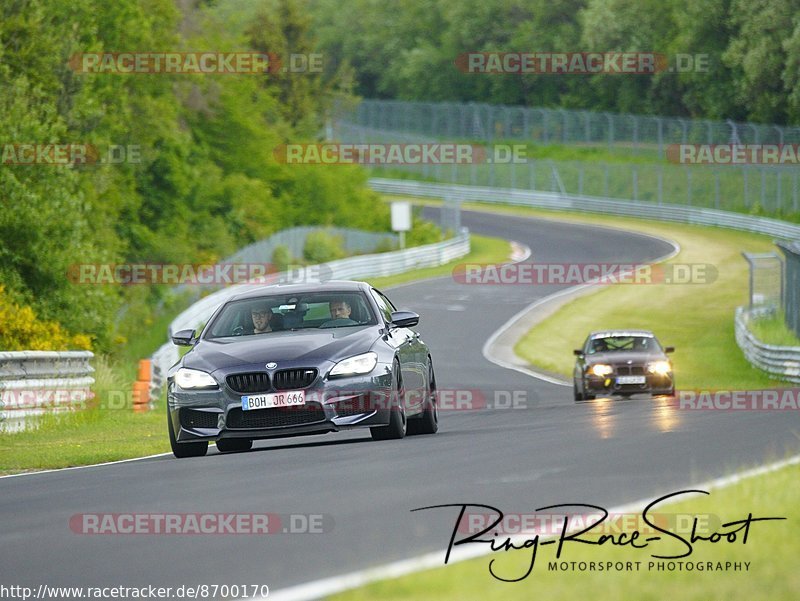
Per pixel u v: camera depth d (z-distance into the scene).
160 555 22.88
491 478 31.14
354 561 21.28
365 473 33.44
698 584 18.05
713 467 31.86
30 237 113.94
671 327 157.12
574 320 164.12
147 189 199.62
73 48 147.12
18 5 141.75
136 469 39.62
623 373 82.19
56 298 114.81
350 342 43.88
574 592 17.75
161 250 190.38
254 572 20.75
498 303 179.25
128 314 145.00
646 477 30.31
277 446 47.12
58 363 71.69
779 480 27.25
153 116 189.25
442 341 147.75
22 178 117.56
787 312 130.00
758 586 17.73
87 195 151.62
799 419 47.53
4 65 127.81
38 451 51.94
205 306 125.88
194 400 42.91
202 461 40.62
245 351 43.56
